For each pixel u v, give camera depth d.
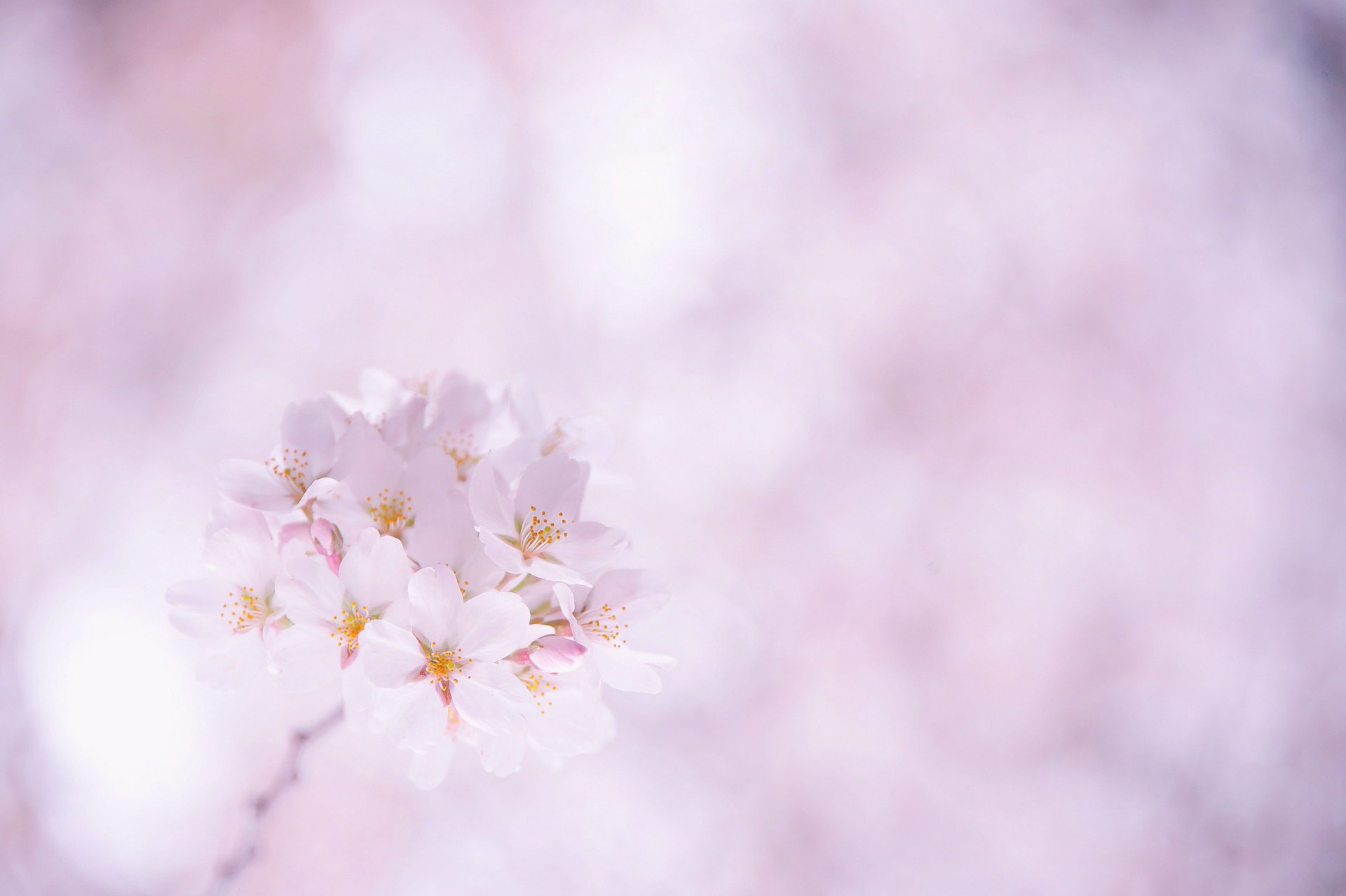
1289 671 1.39
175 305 1.29
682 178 1.44
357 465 0.65
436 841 1.17
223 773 1.15
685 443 1.37
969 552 1.38
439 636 0.65
